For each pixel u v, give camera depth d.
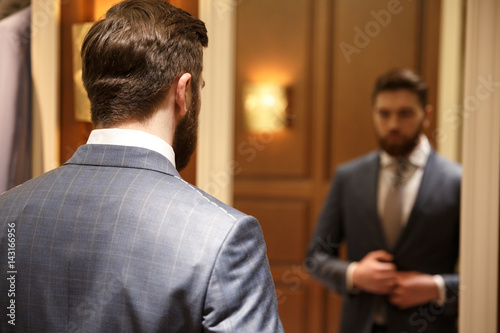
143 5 0.67
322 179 3.42
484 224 1.23
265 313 0.59
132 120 0.65
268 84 3.41
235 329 0.56
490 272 1.23
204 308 0.57
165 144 0.66
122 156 0.65
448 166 1.97
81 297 0.59
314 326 3.39
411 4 3.15
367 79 3.29
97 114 0.66
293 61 3.38
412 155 2.04
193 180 1.37
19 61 1.34
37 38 1.30
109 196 0.62
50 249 0.61
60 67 1.31
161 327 0.57
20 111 1.34
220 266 0.57
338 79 3.33
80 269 0.60
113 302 0.58
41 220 0.63
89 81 0.66
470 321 1.25
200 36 0.71
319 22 3.33
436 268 1.88
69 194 0.63
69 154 1.33
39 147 1.33
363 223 2.02
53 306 0.60
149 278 0.58
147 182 0.62
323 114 3.38
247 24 3.40
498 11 1.19
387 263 1.89
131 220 0.60
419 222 1.90
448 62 2.97
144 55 0.64
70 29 1.30
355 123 3.33
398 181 2.02
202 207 0.61
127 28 0.65
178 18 0.68
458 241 1.90
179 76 0.66
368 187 2.05
